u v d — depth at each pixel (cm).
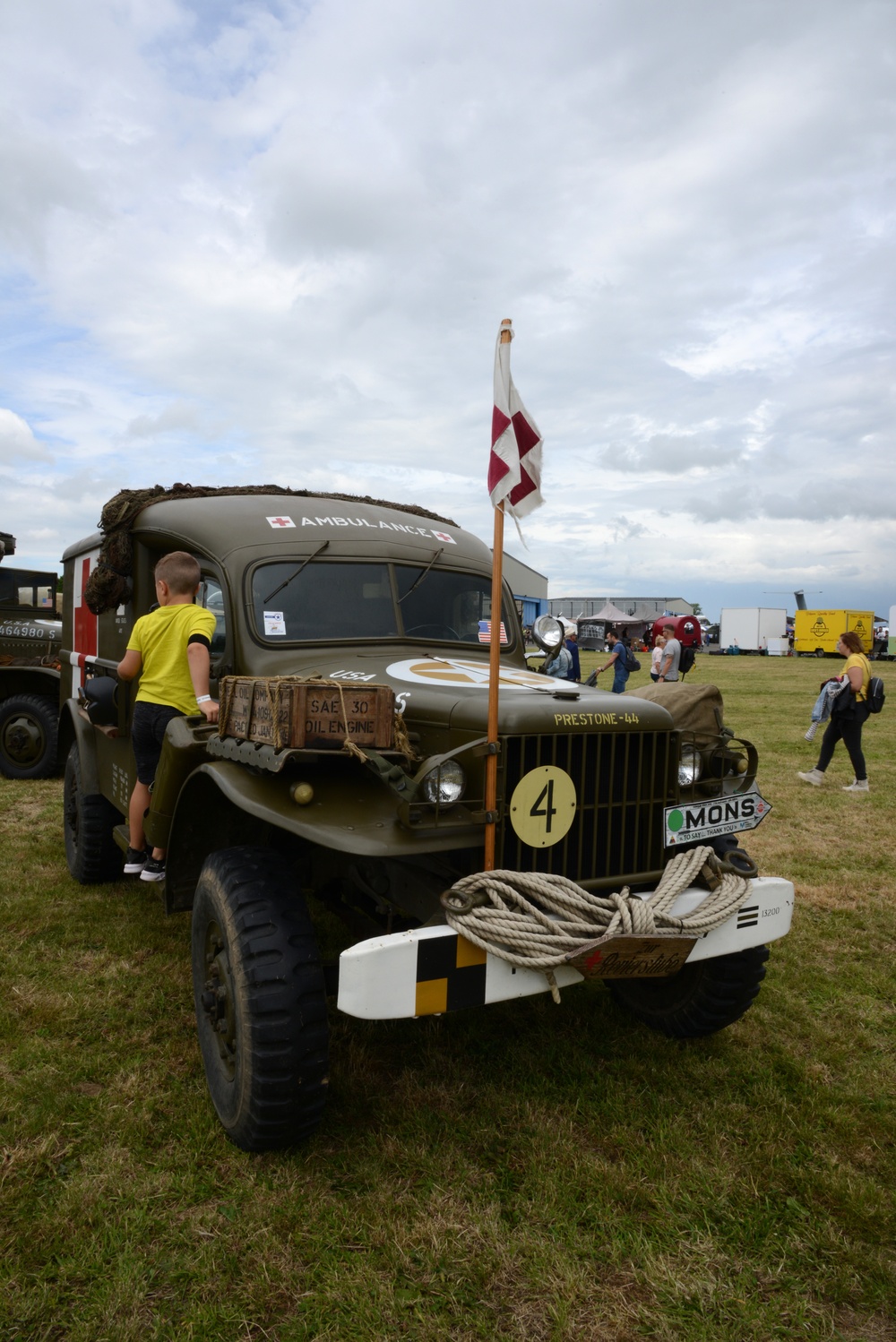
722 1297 209
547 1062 315
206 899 269
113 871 484
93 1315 198
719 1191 247
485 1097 290
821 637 4025
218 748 277
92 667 478
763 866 580
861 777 830
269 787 255
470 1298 207
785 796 804
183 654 344
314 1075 239
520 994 238
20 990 359
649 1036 339
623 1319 203
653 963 253
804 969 409
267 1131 241
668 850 288
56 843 578
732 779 306
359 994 219
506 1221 233
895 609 4278
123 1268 210
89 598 436
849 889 532
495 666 245
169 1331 195
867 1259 222
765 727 1285
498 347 261
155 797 323
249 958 241
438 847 236
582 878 271
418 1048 323
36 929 424
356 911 332
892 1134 278
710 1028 322
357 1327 198
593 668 2497
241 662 332
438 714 271
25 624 864
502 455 257
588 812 271
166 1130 267
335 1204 236
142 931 423
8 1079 293
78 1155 255
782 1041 340
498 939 232
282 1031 235
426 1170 252
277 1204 236
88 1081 295
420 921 262
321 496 429
